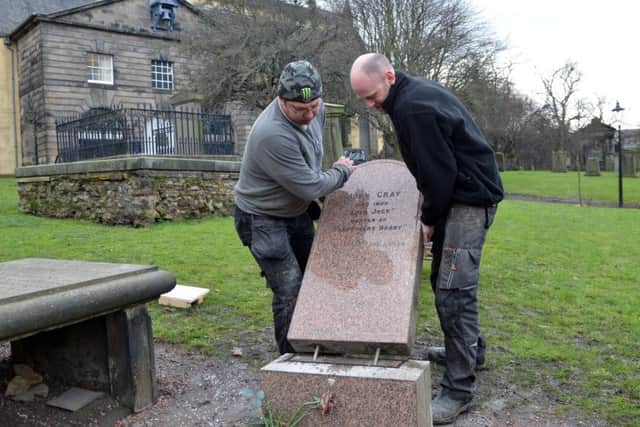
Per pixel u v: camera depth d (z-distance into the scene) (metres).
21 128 28.91
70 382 3.27
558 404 3.11
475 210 2.95
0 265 3.52
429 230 3.07
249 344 4.12
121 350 3.04
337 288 2.97
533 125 44.94
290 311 3.23
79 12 26.80
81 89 26.83
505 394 3.24
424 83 2.89
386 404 2.48
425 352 3.89
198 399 3.23
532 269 6.48
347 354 2.85
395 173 3.32
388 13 20.66
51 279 2.89
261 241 3.19
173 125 12.66
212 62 20.84
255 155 3.02
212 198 11.37
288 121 2.99
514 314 4.77
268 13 20.94
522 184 25.05
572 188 23.23
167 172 10.48
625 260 7.07
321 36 20.66
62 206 11.77
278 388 2.68
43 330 2.55
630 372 3.51
